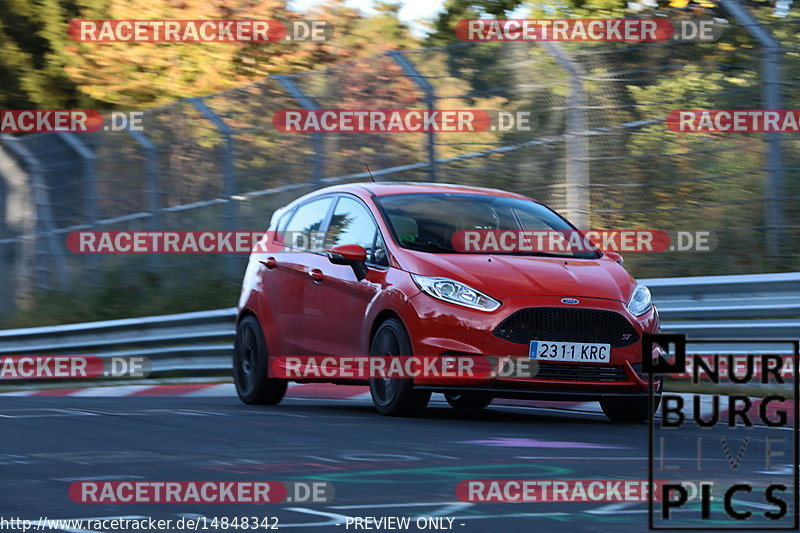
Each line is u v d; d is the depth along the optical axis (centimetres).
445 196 3020
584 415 3036
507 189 4519
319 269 3036
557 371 2580
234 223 5456
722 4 4053
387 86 4806
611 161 4275
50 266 6456
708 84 4088
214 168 5591
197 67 8412
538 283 2639
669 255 4122
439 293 2623
